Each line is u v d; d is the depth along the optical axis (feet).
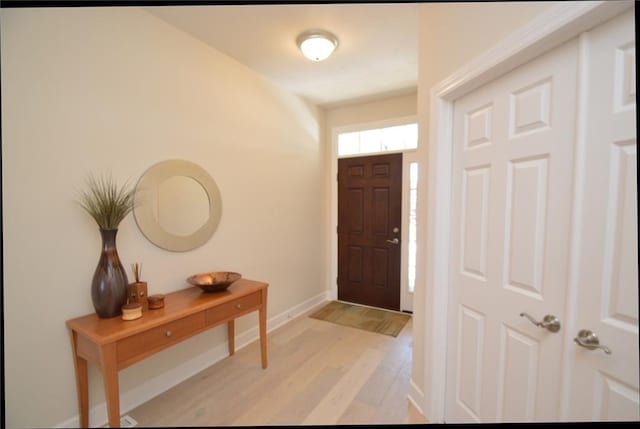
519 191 3.69
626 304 2.72
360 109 11.20
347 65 8.07
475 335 4.46
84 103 4.89
